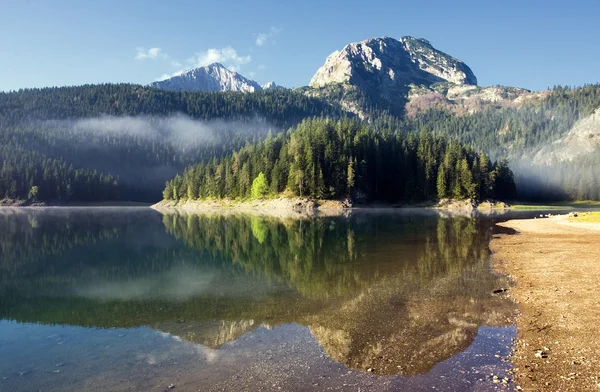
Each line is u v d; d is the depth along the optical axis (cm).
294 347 1277
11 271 2755
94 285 2273
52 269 2817
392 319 1561
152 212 13238
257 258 3188
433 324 1496
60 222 7838
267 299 1894
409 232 5088
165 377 1067
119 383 1036
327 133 14088
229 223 7344
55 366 1154
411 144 15012
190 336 1398
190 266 2867
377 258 3045
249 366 1131
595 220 5984
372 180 13975
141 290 2134
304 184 12475
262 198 13462
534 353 1203
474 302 1789
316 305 1772
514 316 1576
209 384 1022
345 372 1089
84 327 1523
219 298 1928
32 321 1606
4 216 10238
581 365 1102
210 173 16488
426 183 13662
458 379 1039
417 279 2278
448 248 3525
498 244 3747
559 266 2553
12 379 1070
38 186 18025
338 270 2589
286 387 1002
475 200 13038
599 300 1741
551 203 17600
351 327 1470
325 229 5753
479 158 14412
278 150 14988
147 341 1355
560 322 1474
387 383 1020
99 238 4822
